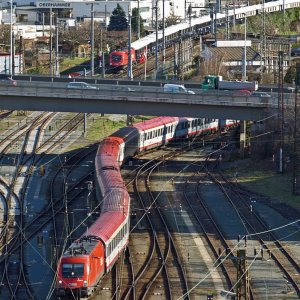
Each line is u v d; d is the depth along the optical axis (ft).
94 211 490.49
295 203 561.84
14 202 564.30
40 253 447.42
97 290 390.63
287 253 444.55
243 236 479.82
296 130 624.59
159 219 522.47
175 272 416.87
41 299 375.66
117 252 424.87
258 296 377.09
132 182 625.82
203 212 539.29
